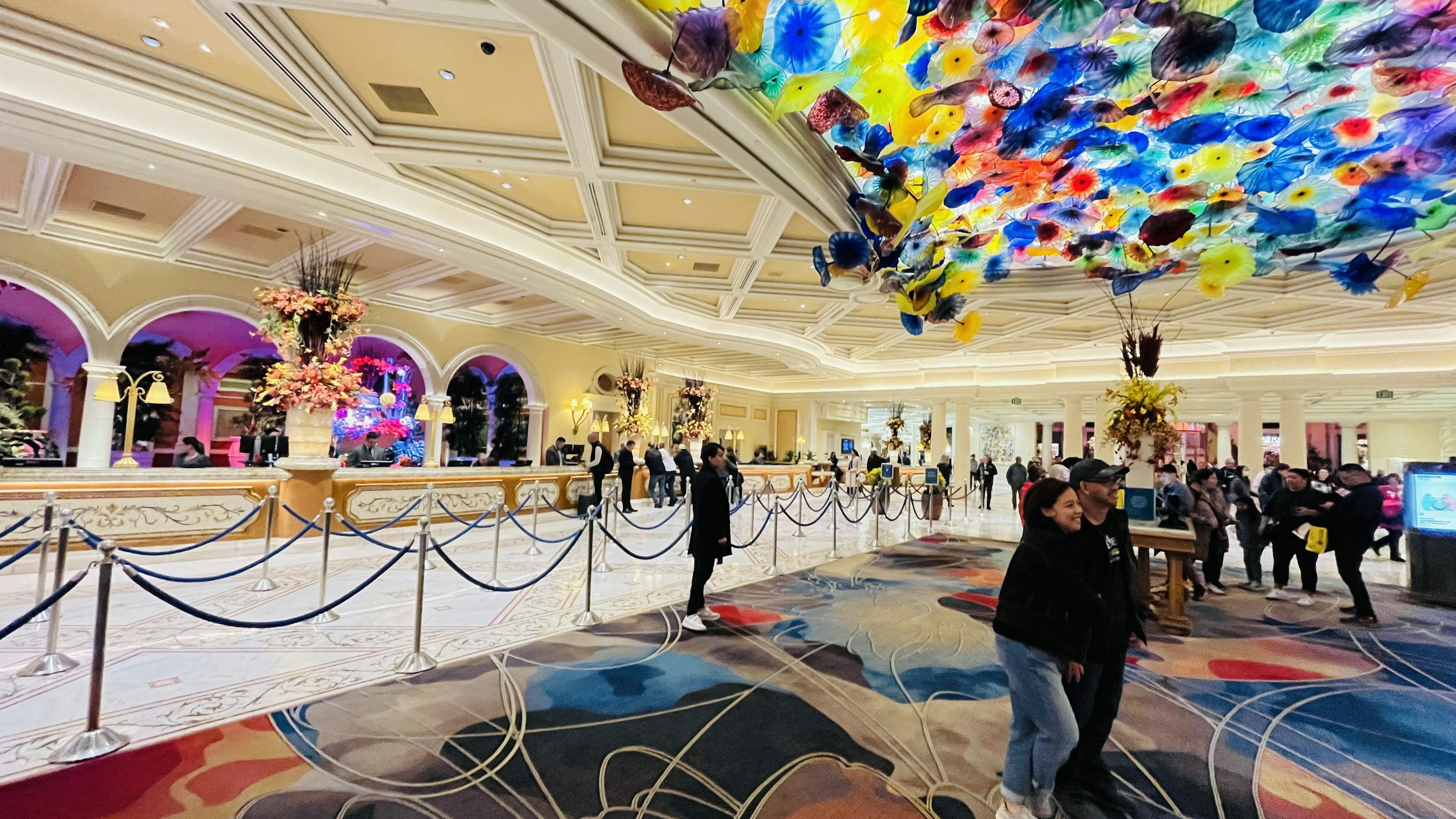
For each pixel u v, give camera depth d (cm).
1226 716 343
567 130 504
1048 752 220
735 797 247
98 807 226
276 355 1541
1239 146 404
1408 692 384
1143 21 273
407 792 243
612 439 1703
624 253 877
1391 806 254
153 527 609
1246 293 852
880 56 307
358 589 345
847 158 409
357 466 1244
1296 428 1232
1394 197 431
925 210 423
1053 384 1577
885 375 1939
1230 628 532
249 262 973
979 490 1980
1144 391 577
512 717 312
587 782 254
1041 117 377
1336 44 284
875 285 859
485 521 925
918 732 308
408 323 1225
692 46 250
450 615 490
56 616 355
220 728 289
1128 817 241
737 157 440
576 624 479
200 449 1391
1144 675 411
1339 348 1191
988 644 454
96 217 796
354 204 591
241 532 671
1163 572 761
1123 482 577
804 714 327
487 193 676
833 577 695
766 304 1106
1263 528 711
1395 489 934
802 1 249
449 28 394
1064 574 223
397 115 514
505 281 791
